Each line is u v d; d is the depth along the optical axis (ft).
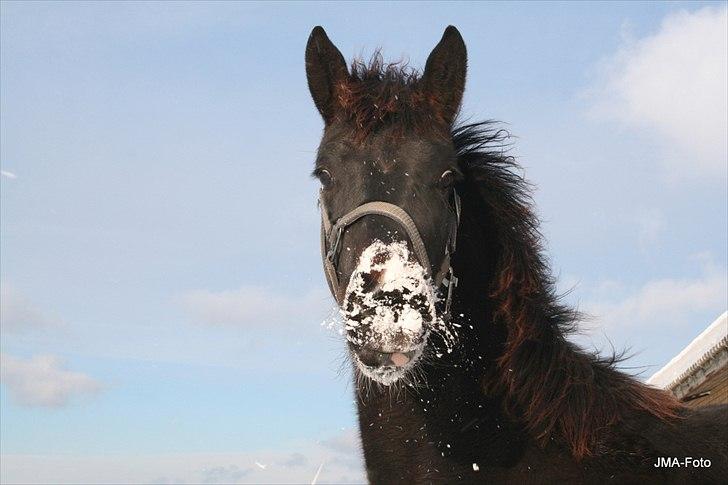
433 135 12.73
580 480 12.20
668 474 12.22
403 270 11.27
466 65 13.69
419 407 12.57
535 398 12.21
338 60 13.87
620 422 12.49
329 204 12.66
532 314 12.60
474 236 13.14
